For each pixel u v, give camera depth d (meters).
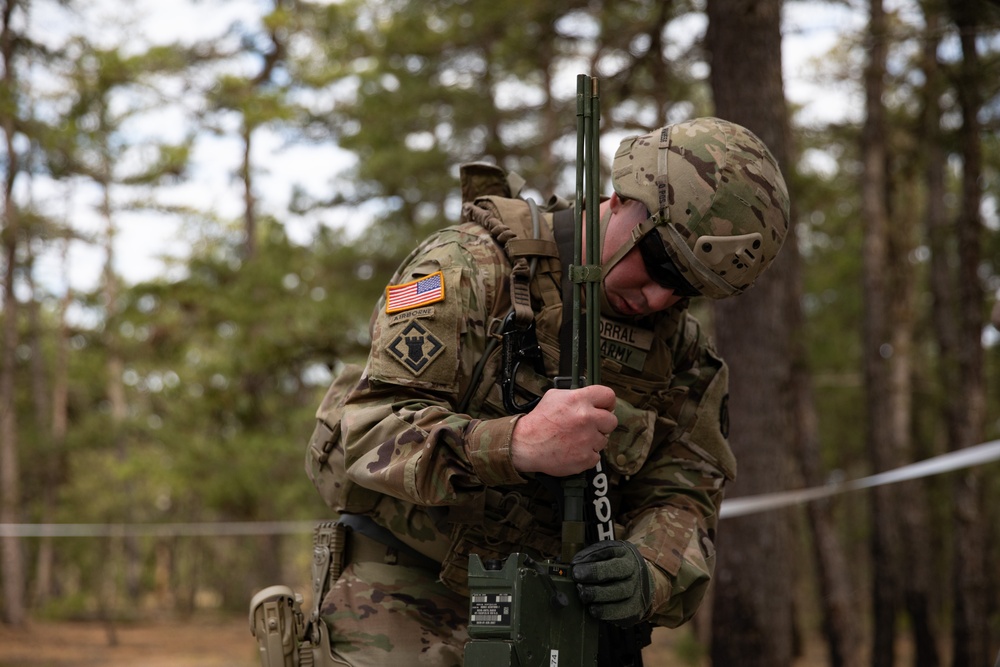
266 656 2.31
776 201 2.17
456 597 2.33
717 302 6.66
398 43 15.45
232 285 15.25
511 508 2.21
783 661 6.50
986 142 13.00
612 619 1.94
